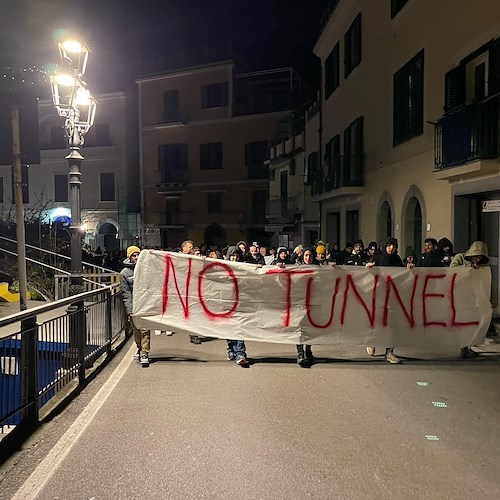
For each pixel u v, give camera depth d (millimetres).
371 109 16938
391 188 15211
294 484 4035
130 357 8492
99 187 44938
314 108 25812
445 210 11703
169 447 4738
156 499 3824
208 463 4406
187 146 42906
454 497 3838
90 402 6090
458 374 7113
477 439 4895
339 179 18734
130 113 44688
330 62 22594
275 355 8461
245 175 40750
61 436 5043
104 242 45000
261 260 11062
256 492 3914
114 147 44438
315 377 7016
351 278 7805
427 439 4895
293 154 29875
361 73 17938
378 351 8555
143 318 7832
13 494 3912
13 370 4965
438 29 11938
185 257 7887
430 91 12398
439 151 11539
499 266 10320
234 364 7820
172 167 43500
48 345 5832
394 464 4375
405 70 14086
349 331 7797
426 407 5781
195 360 8133
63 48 8977
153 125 43812
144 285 7871
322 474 4195
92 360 7492
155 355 8555
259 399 6082
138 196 45062
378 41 16156
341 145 20688
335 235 23266
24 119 9258
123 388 6605
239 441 4855
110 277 15922
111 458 4520
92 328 7574
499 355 8172
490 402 5945
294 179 30453
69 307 6812
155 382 6863
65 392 6418
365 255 12617
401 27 14219
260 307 7828
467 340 7859
